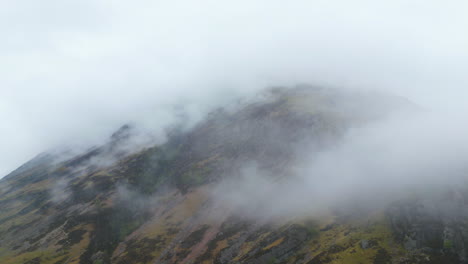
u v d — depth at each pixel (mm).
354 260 120188
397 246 120875
